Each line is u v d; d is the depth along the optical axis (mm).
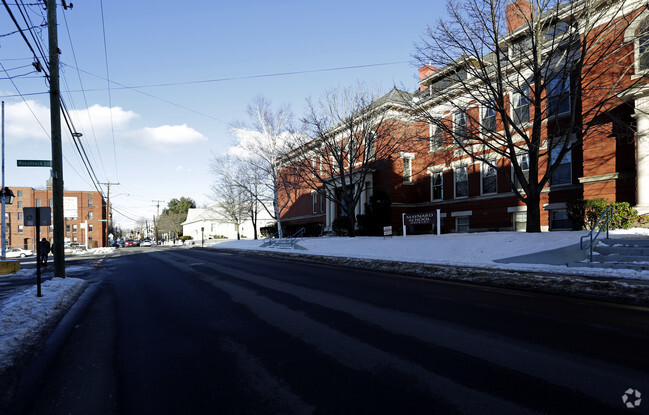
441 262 13516
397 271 12469
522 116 20594
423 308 6891
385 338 5168
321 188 28109
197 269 15359
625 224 13867
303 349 4832
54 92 12617
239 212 42781
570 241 12578
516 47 18250
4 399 3695
